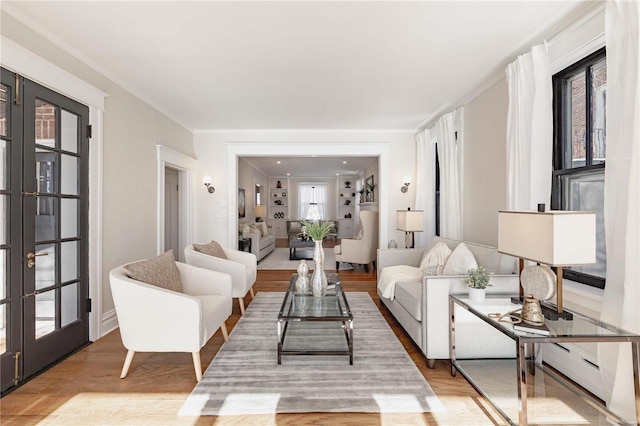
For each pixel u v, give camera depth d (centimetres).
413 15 217
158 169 406
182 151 492
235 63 288
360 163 903
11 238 211
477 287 213
